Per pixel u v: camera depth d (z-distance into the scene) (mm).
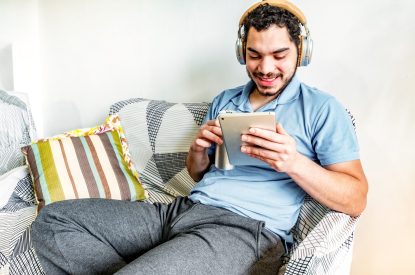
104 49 1749
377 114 1214
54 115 2000
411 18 1117
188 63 1548
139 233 969
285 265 923
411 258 1236
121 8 1656
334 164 916
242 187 984
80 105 1896
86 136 1387
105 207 994
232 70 1456
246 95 1108
